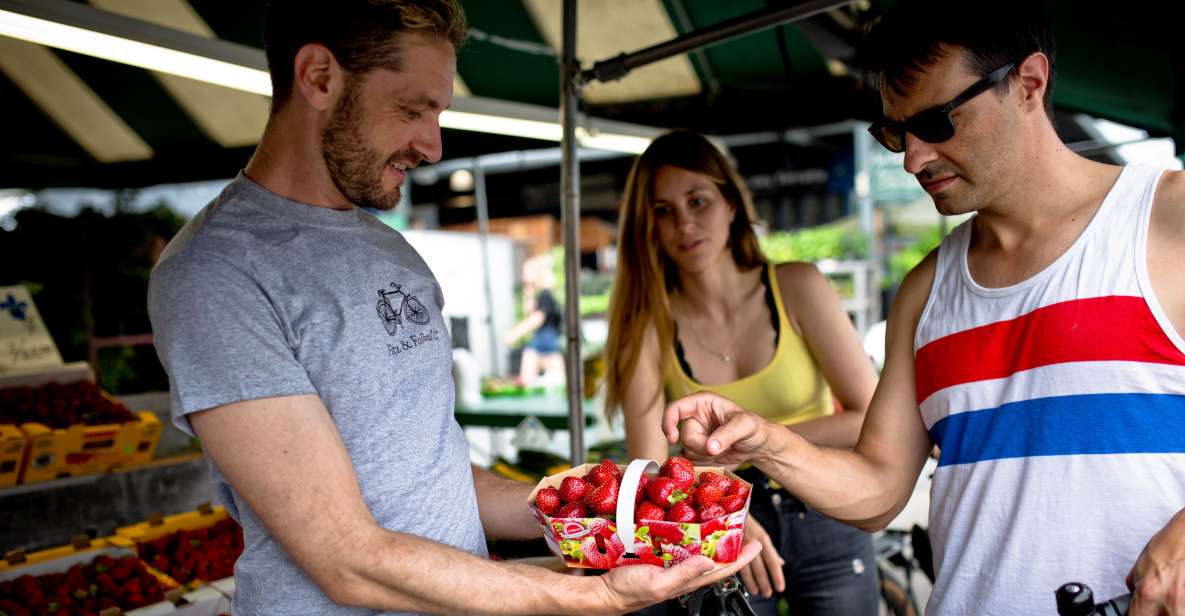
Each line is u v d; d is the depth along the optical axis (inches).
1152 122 175.8
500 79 173.2
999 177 49.2
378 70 50.0
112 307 286.7
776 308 85.6
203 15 149.8
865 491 60.1
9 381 146.0
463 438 59.6
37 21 69.1
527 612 49.1
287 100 52.2
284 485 45.9
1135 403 46.7
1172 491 46.3
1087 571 48.3
